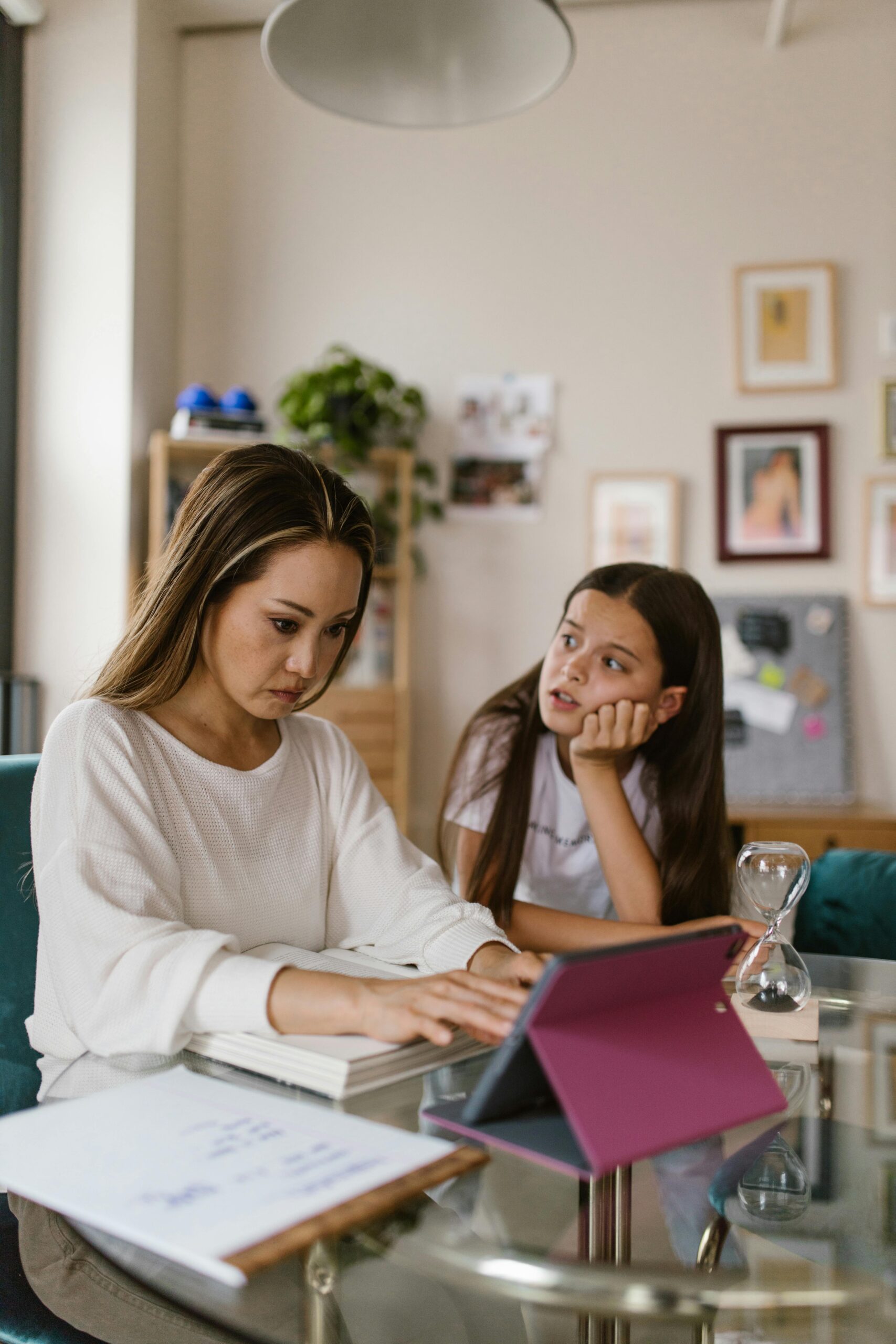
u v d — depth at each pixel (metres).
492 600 3.22
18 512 2.94
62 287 2.95
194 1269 0.52
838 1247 0.54
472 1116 0.62
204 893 0.95
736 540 3.16
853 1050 0.85
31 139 2.97
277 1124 0.61
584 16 3.24
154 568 0.98
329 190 3.30
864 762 3.11
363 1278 0.51
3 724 2.78
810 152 3.17
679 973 0.64
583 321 3.23
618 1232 0.54
